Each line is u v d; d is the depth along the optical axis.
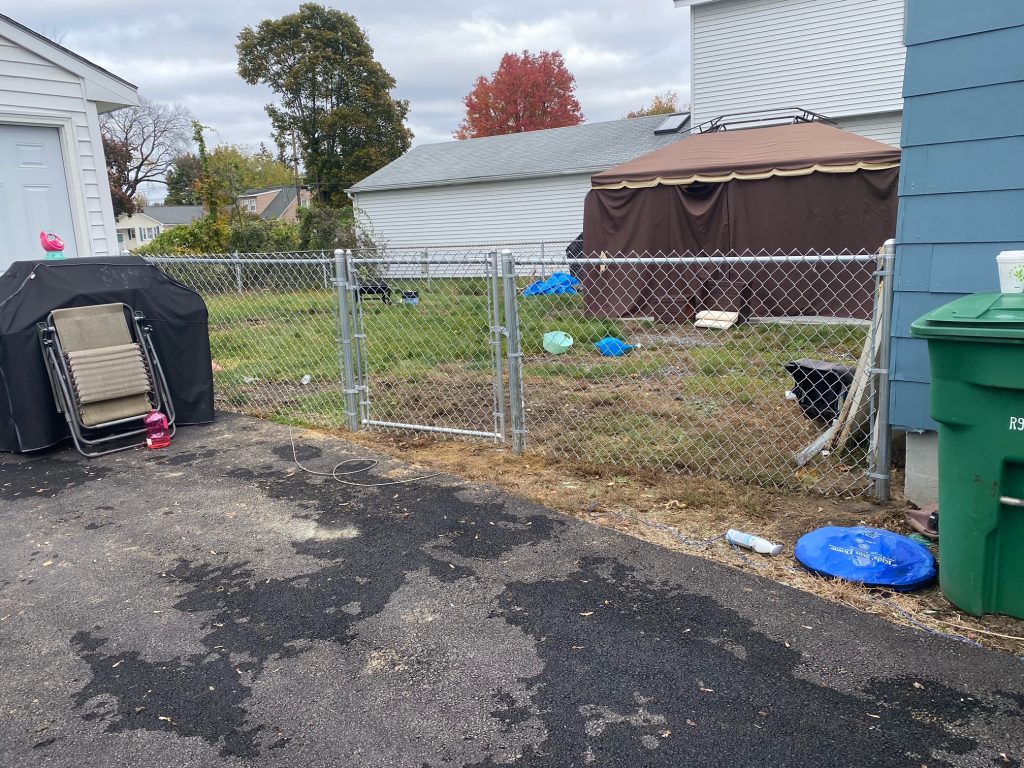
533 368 7.59
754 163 9.84
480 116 39.84
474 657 2.61
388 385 7.12
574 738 2.18
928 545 3.24
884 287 3.60
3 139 7.38
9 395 4.99
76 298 5.25
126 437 5.51
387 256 20.73
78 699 2.45
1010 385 2.40
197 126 21.95
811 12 15.35
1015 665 2.44
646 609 2.88
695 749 2.11
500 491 4.18
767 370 6.99
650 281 10.59
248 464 4.85
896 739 2.12
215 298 12.13
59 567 3.45
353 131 38.44
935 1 3.24
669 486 4.14
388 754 2.14
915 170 3.40
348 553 3.47
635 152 19.31
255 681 2.52
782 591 2.97
